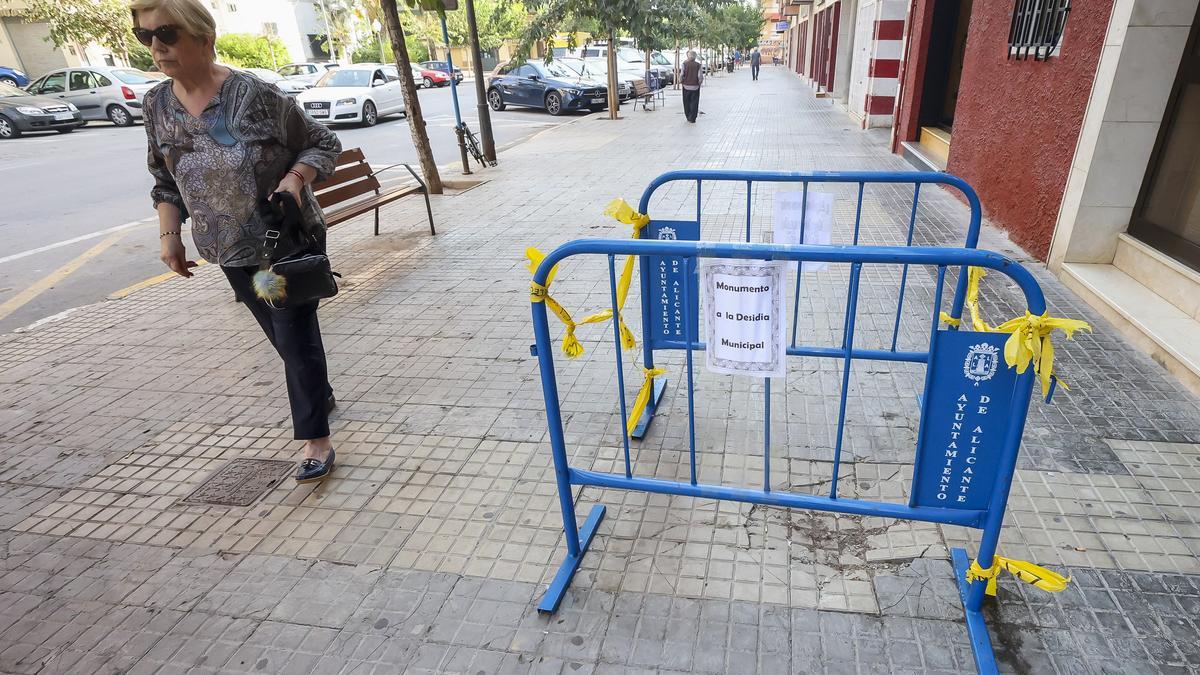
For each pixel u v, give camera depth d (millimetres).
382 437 3287
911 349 3779
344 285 5414
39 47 30562
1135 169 4172
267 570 2488
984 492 1940
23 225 8195
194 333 4770
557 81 18359
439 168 10758
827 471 2822
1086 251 4469
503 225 6953
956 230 5859
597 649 2074
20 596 2434
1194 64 3764
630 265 2838
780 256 1837
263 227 2631
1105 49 4098
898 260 1743
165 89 2508
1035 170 5055
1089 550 2316
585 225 6789
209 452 3299
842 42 18188
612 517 2643
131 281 6133
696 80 14453
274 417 3604
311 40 57562
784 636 2076
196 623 2268
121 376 4160
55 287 6023
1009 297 4371
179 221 2820
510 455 3092
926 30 9227
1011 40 5570
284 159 2648
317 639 2174
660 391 3441
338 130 16609
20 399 3918
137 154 13445
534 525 2635
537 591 2311
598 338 4207
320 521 2736
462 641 2131
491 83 19672
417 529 2652
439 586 2357
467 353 4133
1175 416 3029
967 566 2242
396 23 7840
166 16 2234
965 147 6746
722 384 3576
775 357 1981
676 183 8359
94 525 2805
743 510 2633
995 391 1806
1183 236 3871
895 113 10305
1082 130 4355
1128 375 3373
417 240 6574
